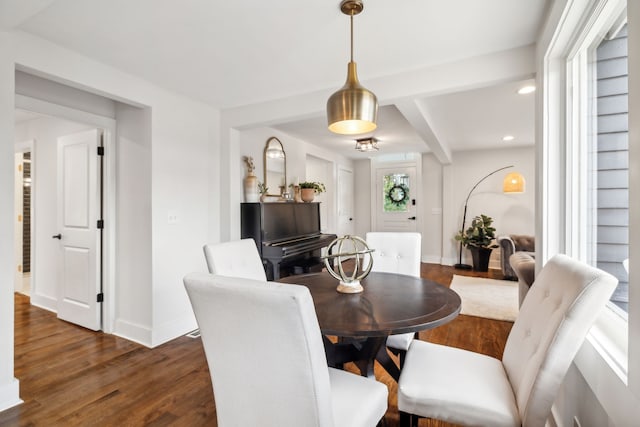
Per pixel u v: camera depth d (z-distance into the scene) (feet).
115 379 6.96
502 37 6.38
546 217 5.68
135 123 8.98
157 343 8.78
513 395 3.87
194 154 9.91
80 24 5.92
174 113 9.28
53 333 9.54
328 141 16.44
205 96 9.58
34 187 12.14
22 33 6.17
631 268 2.64
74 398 6.26
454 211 19.97
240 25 5.95
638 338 2.53
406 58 7.23
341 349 5.39
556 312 3.47
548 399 3.27
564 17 4.53
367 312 4.49
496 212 18.92
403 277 6.64
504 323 10.05
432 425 5.50
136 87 8.25
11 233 6.03
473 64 7.18
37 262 12.12
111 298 9.53
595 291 3.11
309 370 2.83
